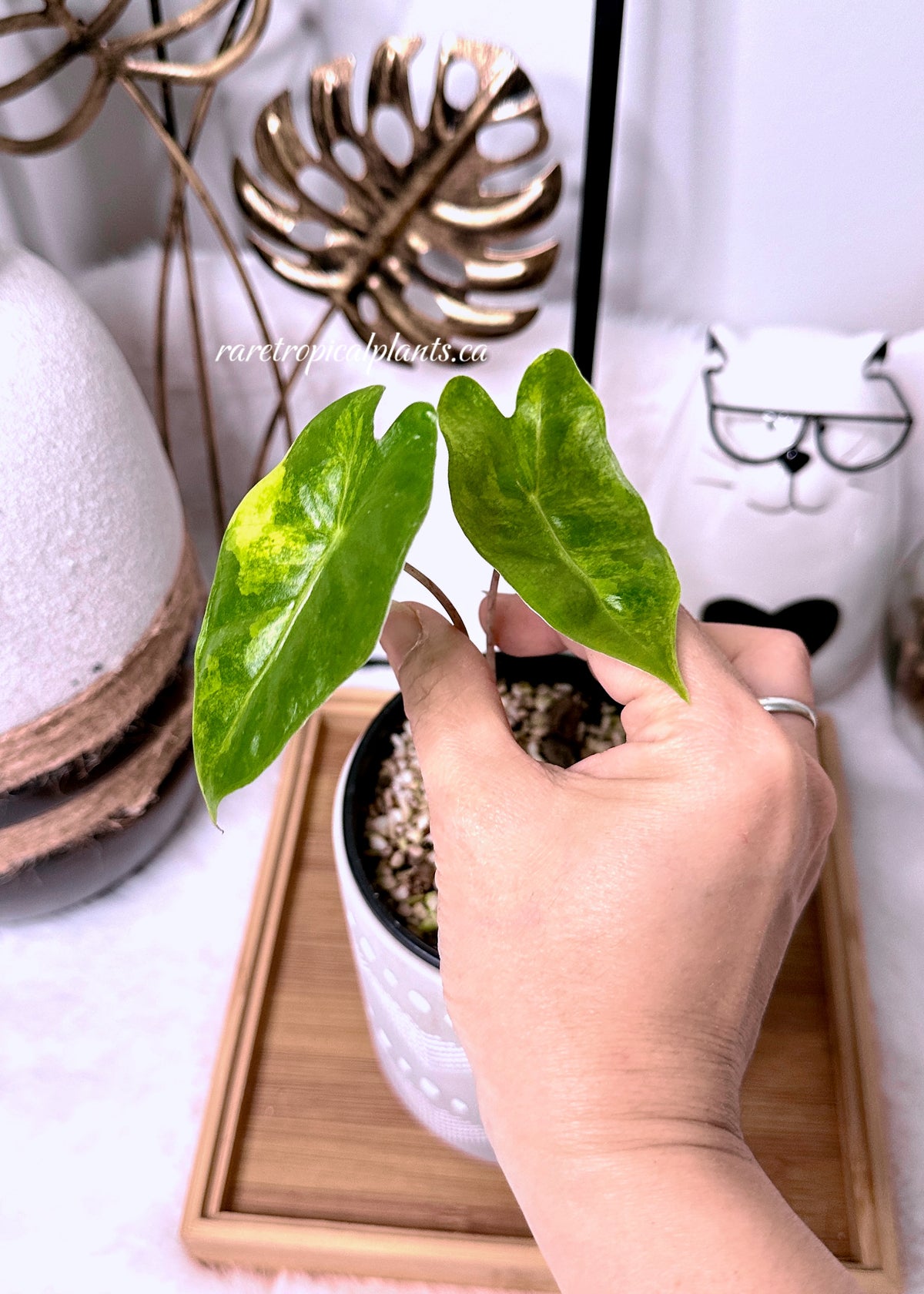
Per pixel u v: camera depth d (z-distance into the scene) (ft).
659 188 1.55
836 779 1.66
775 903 0.89
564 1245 0.82
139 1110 1.42
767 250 1.61
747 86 1.43
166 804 1.48
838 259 1.60
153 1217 1.35
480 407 0.79
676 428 1.54
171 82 1.27
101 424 1.20
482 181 1.47
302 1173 1.32
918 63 1.38
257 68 1.50
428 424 0.68
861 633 1.64
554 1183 0.83
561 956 0.85
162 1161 1.39
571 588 0.75
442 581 1.65
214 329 1.69
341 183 1.43
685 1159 0.81
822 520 1.46
